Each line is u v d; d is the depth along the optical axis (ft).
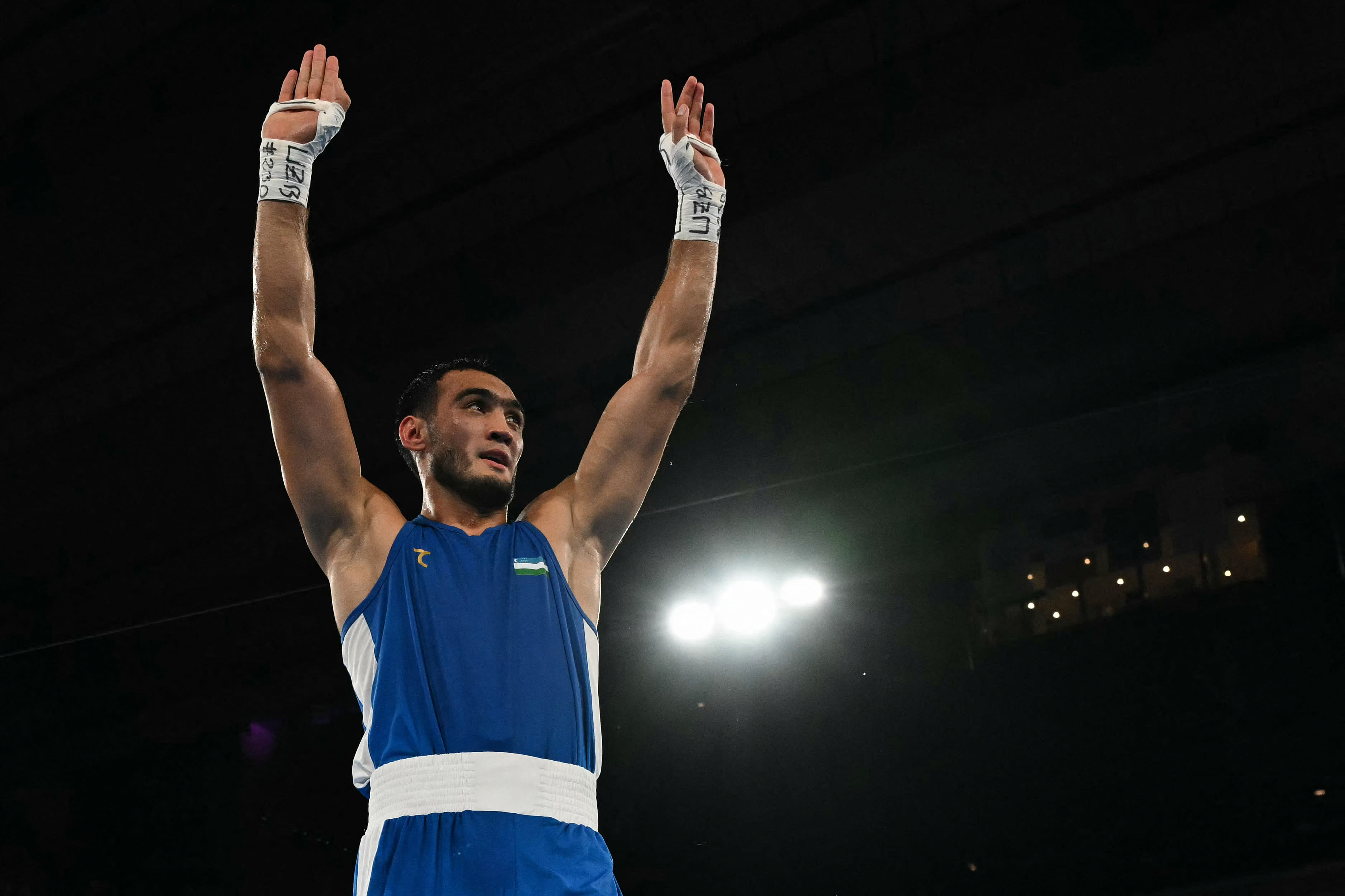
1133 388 40.65
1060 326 39.55
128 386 43.37
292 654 49.32
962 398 41.19
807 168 37.14
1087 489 41.88
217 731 50.60
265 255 10.09
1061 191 36.40
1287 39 32.68
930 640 42.55
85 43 34.68
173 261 39.65
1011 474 42.14
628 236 39.17
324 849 47.88
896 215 37.42
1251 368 39.24
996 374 40.73
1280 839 36.55
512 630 9.81
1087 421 41.09
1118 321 39.14
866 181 36.94
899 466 42.93
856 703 42.37
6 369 43.19
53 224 38.83
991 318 39.78
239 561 48.65
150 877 48.26
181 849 48.73
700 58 35.24
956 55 34.55
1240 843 37.04
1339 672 37.63
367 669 9.87
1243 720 38.37
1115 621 40.68
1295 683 38.06
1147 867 37.83
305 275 10.18
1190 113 34.45
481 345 42.06
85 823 49.88
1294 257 37.01
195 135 36.65
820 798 41.60
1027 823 39.75
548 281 40.37
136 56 34.99
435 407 11.11
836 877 40.52
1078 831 39.11
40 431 44.96
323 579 48.60
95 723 50.98
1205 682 39.24
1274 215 36.52
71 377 43.47
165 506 47.16
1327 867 35.50
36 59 35.14
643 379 11.25
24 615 51.60
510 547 10.35
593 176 37.86
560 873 8.96
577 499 11.03
